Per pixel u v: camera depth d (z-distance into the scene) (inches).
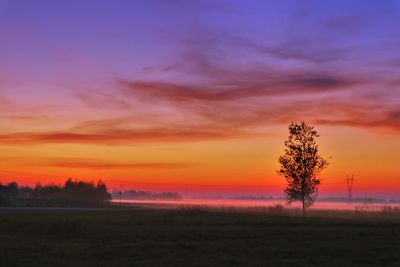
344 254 890.7
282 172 2102.6
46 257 850.8
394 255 879.7
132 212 2501.2
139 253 897.5
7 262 795.4
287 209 2573.8
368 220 1759.4
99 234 1230.9
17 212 2464.3
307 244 1025.5
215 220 1739.7
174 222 1653.5
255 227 1457.9
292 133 2092.8
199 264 786.2
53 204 4168.3
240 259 834.8
